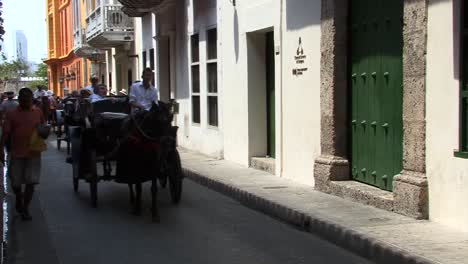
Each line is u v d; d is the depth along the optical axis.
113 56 30.59
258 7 13.25
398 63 8.84
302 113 11.47
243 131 14.34
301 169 11.62
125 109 11.71
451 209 7.61
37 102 24.47
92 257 7.32
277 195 10.33
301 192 10.59
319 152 10.86
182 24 18.97
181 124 19.67
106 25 25.62
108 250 7.64
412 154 8.27
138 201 9.79
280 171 12.55
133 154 9.18
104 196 11.66
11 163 9.28
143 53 24.52
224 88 15.52
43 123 9.41
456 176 7.48
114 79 30.59
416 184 8.09
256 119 14.07
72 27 43.88
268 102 14.05
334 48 10.20
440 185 7.79
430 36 7.89
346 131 10.40
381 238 7.22
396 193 8.55
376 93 9.48
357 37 10.00
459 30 7.37
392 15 8.95
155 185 9.30
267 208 9.82
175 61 20.08
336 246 7.79
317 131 10.91
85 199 11.33
